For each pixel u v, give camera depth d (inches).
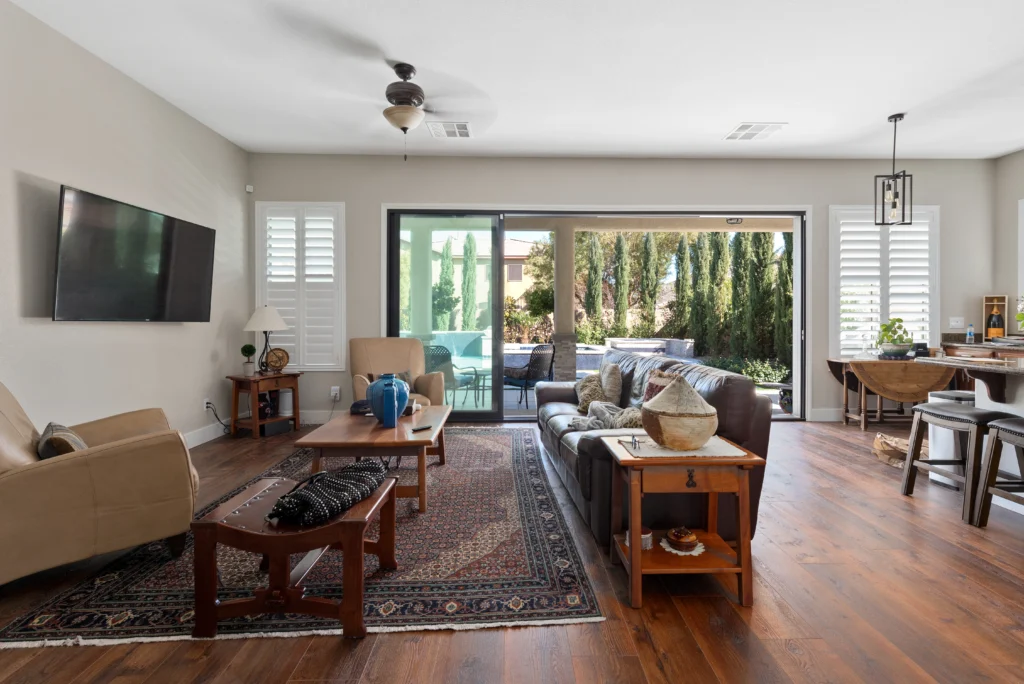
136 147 141.5
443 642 64.6
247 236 201.0
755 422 89.2
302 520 66.1
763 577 81.3
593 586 78.6
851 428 195.6
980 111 160.4
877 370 189.8
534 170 206.4
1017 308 199.0
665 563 74.7
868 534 97.7
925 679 57.4
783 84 142.1
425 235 208.2
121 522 78.7
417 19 111.7
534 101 153.4
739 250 360.8
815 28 114.7
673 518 88.5
